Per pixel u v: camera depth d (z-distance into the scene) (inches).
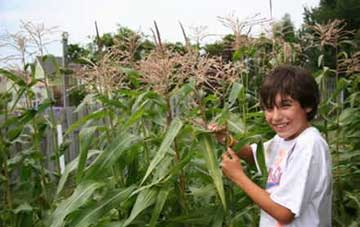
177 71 87.2
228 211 92.9
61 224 84.7
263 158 89.2
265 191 85.7
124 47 107.9
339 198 138.4
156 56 85.5
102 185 88.3
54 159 136.0
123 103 103.8
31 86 126.4
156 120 92.6
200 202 102.3
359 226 134.7
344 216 137.1
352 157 138.9
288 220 82.0
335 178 137.8
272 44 141.9
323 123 136.9
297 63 146.2
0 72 122.0
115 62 104.7
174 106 93.0
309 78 86.4
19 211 117.5
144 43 105.9
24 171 128.1
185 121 85.6
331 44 139.3
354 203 138.9
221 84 97.7
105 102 97.6
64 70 134.3
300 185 81.3
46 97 131.4
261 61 139.9
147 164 95.6
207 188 94.9
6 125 120.0
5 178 120.5
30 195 127.7
